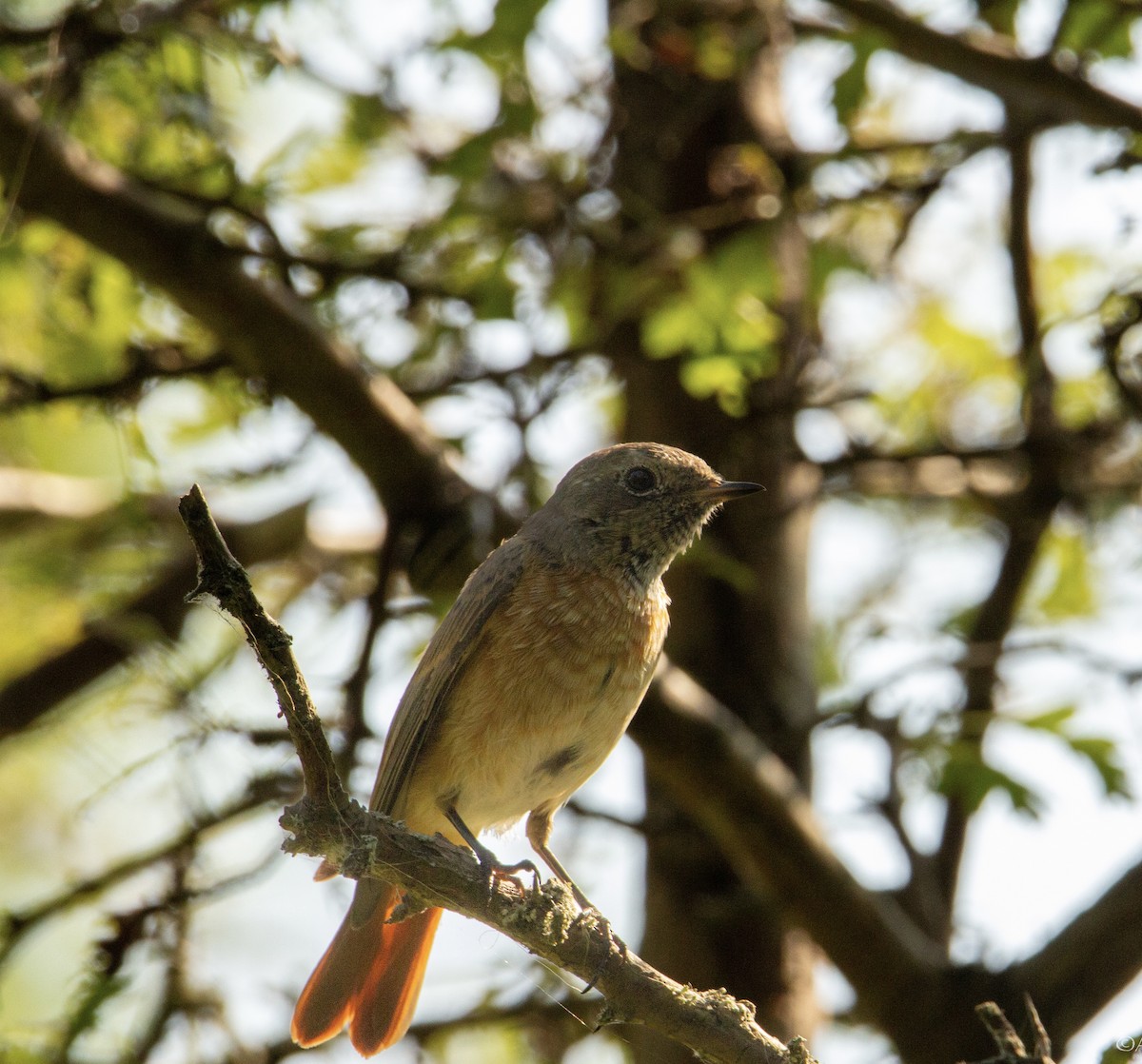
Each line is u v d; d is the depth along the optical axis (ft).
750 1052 24.58
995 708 37.27
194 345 41.11
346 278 37.50
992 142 37.35
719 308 37.27
